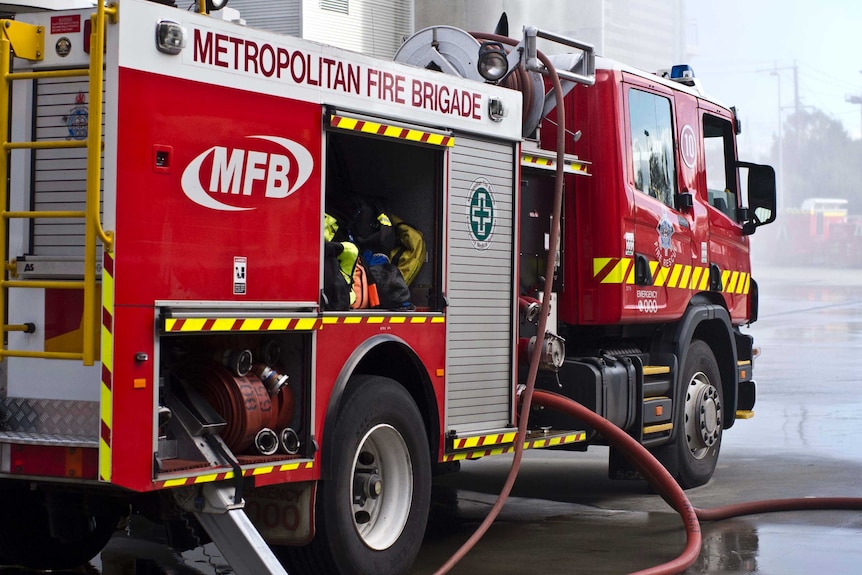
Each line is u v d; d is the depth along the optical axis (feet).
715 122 34.14
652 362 30.53
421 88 21.49
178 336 17.48
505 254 23.77
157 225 16.46
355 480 20.51
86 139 17.13
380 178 22.66
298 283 18.80
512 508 28.63
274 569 17.33
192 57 16.99
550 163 26.61
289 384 19.11
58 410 17.10
